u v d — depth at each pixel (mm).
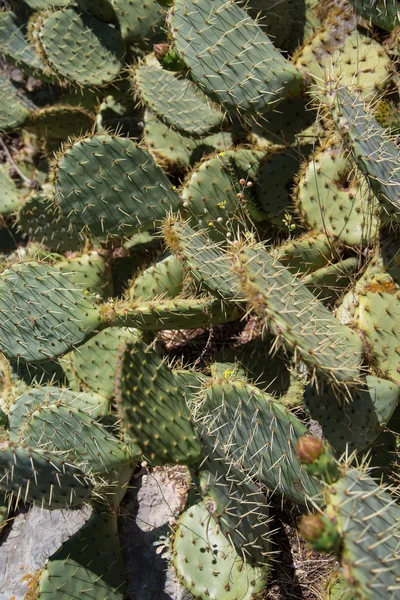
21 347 3154
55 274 3166
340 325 2654
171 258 3234
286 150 3492
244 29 3127
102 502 3055
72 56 4020
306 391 2756
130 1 3832
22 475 2635
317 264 3203
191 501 2898
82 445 2785
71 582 2932
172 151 3875
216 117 3654
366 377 2654
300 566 2918
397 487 2557
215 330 3594
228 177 3404
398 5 3344
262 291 2383
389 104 3252
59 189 3334
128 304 3051
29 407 3098
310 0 3664
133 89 3861
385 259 2943
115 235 3467
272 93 3137
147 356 2451
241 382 2484
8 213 4500
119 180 3328
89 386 3375
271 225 3596
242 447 2553
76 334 3125
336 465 2078
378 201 2822
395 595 1944
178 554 2785
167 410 2441
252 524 2656
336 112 2707
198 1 3094
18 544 3494
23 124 4457
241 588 2662
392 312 2758
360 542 1926
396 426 2893
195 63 3098
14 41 4328
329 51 3354
